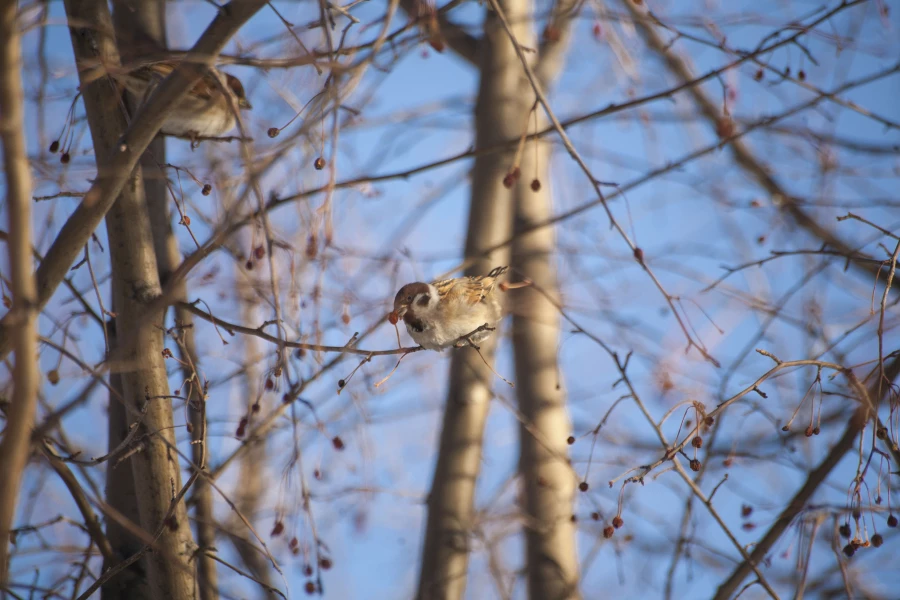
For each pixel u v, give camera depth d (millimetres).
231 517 13086
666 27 10336
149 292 8188
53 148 8391
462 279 10352
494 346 12016
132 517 9422
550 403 12117
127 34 9648
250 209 7992
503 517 11367
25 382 5461
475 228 12609
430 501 11414
